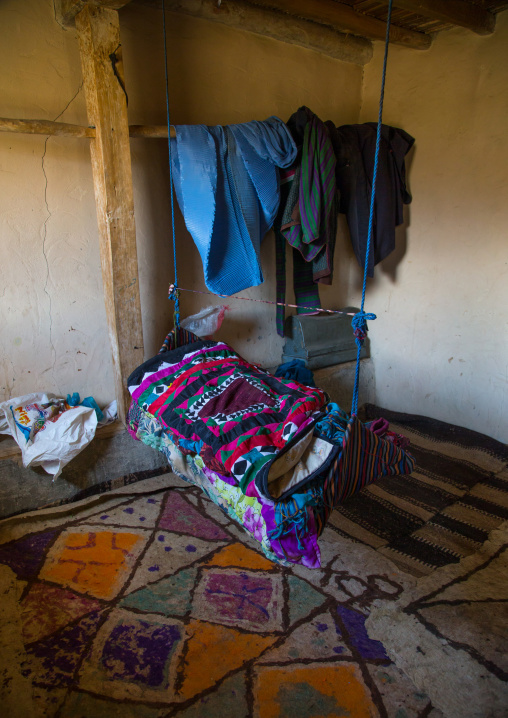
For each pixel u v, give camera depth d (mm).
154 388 2299
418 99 3266
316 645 1717
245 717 1466
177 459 2145
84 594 1945
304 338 3387
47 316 2512
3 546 2197
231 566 2115
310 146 2701
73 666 1628
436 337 3455
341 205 3150
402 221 3297
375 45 3418
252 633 1767
